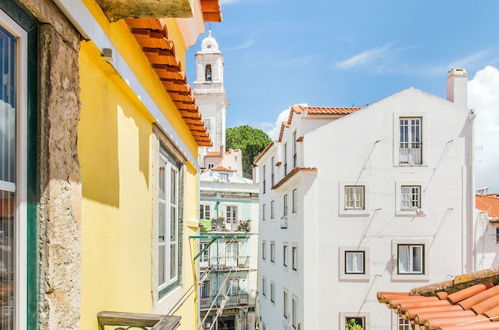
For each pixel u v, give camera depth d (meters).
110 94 2.77
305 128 15.80
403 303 5.49
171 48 3.33
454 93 16.02
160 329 2.22
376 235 14.85
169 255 4.87
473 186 15.12
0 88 1.65
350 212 14.88
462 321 4.40
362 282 14.70
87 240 2.35
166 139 4.57
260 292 23.83
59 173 1.91
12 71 1.71
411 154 15.35
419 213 14.95
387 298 5.91
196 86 47.31
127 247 3.12
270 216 21.42
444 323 4.37
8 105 1.68
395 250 14.82
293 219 16.36
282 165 18.89
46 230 1.80
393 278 14.71
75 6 2.03
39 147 1.80
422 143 15.30
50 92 1.84
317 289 14.63
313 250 14.73
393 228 14.91
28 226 1.77
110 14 2.48
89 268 2.38
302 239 14.84
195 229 7.07
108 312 2.51
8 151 1.68
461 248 14.91
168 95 4.50
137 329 2.70
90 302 2.39
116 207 2.87
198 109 5.15
